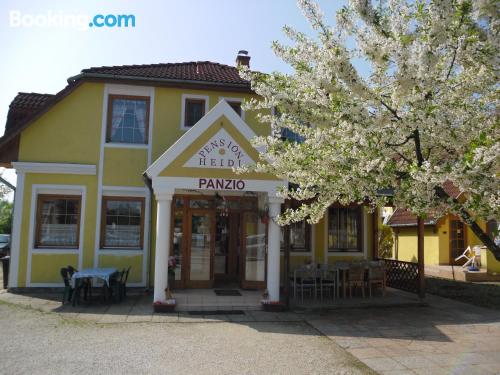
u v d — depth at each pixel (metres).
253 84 6.16
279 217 6.84
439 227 19.80
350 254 14.18
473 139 4.86
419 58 4.46
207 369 6.25
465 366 6.62
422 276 12.28
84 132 12.83
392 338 8.17
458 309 11.05
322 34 5.21
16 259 12.19
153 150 13.05
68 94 12.59
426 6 4.91
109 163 12.83
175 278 12.39
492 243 4.86
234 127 10.32
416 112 4.84
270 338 7.96
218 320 9.25
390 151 5.25
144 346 7.24
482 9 4.54
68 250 12.42
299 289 12.70
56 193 12.60
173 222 12.55
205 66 16.12
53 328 8.25
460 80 5.45
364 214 14.37
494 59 4.67
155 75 13.22
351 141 5.20
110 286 11.03
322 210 6.09
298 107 5.46
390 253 23.61
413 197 5.04
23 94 14.56
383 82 5.40
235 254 14.12
